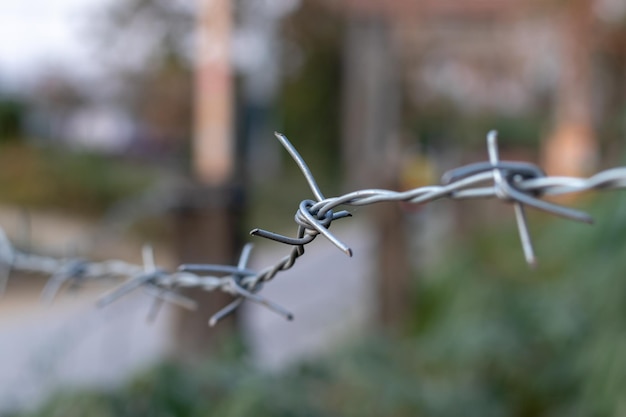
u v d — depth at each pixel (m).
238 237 2.85
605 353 2.28
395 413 2.02
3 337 5.05
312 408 1.86
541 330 2.61
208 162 5.80
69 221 12.02
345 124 13.99
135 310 4.72
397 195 1.00
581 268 2.92
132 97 18.36
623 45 6.77
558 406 2.37
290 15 16.38
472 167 0.99
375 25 11.31
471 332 2.60
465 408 2.17
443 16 9.83
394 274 3.90
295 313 5.00
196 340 2.73
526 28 9.07
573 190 0.96
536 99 11.60
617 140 4.16
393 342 2.75
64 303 5.83
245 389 1.85
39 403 1.90
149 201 2.85
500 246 4.28
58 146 15.73
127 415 1.78
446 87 13.34
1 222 11.17
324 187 16.75
